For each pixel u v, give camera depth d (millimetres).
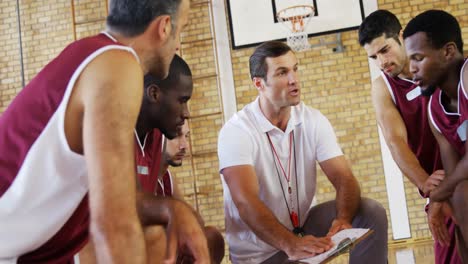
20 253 1078
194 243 1140
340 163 2252
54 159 988
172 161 1971
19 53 6648
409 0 6074
